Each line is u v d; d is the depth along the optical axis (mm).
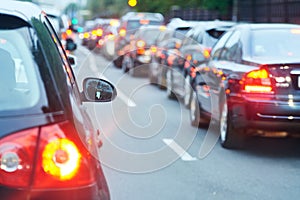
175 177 7840
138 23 25656
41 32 3969
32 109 3422
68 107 3555
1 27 3852
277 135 9008
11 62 3777
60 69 3859
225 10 37969
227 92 9352
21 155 3289
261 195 7137
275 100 8656
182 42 13469
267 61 8930
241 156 9219
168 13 41906
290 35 10062
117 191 7102
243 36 10078
